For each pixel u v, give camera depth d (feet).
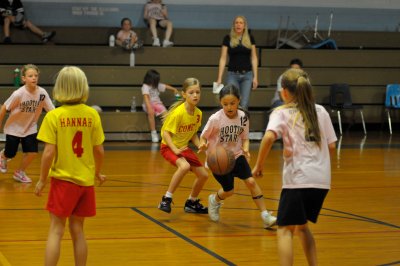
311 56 61.67
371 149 49.67
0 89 53.26
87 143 17.66
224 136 24.82
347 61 62.44
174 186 25.71
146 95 53.36
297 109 17.84
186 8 63.77
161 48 59.41
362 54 62.69
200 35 62.49
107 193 31.50
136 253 20.97
